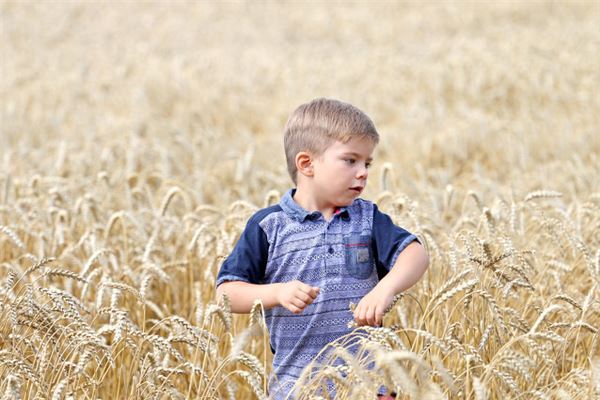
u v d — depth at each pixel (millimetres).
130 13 53250
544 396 5441
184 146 17422
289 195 6352
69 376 5879
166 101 26672
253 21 50062
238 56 37250
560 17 41562
